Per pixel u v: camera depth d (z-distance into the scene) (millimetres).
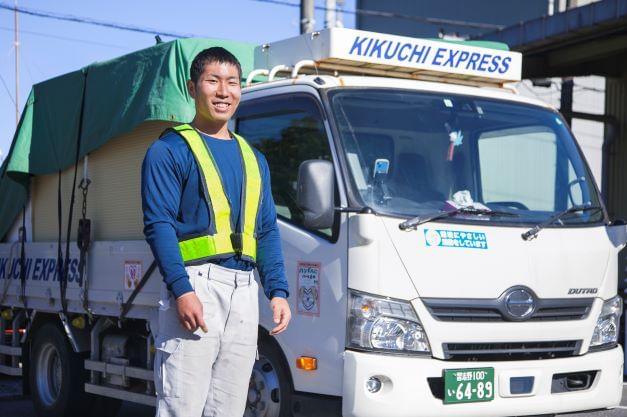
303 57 6754
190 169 4242
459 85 6898
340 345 5547
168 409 4191
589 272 6141
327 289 5668
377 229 5512
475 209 5844
